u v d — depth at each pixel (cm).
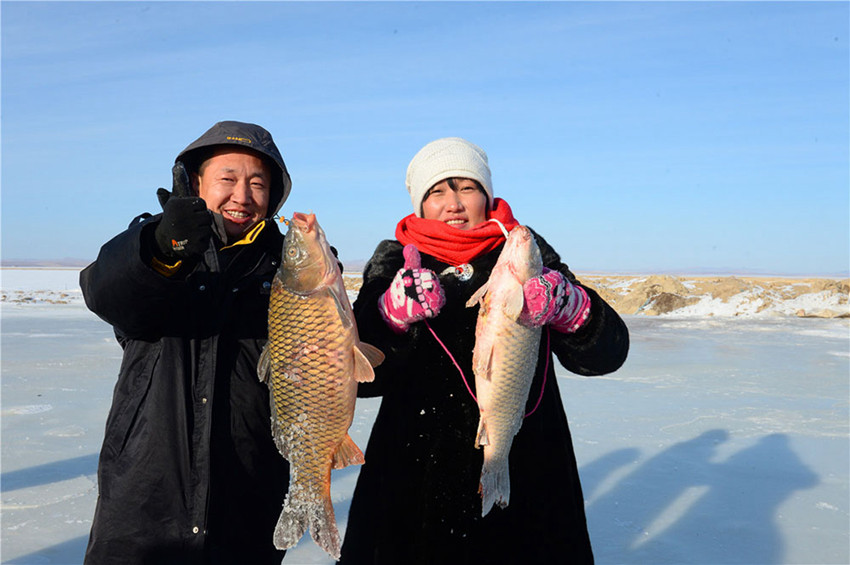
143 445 265
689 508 499
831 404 842
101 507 264
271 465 282
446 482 262
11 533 443
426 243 278
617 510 496
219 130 294
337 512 491
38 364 1143
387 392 280
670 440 676
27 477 554
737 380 1009
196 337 276
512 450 263
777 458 619
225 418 273
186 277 263
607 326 262
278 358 235
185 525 262
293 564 407
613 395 898
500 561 256
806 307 2238
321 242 231
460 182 283
